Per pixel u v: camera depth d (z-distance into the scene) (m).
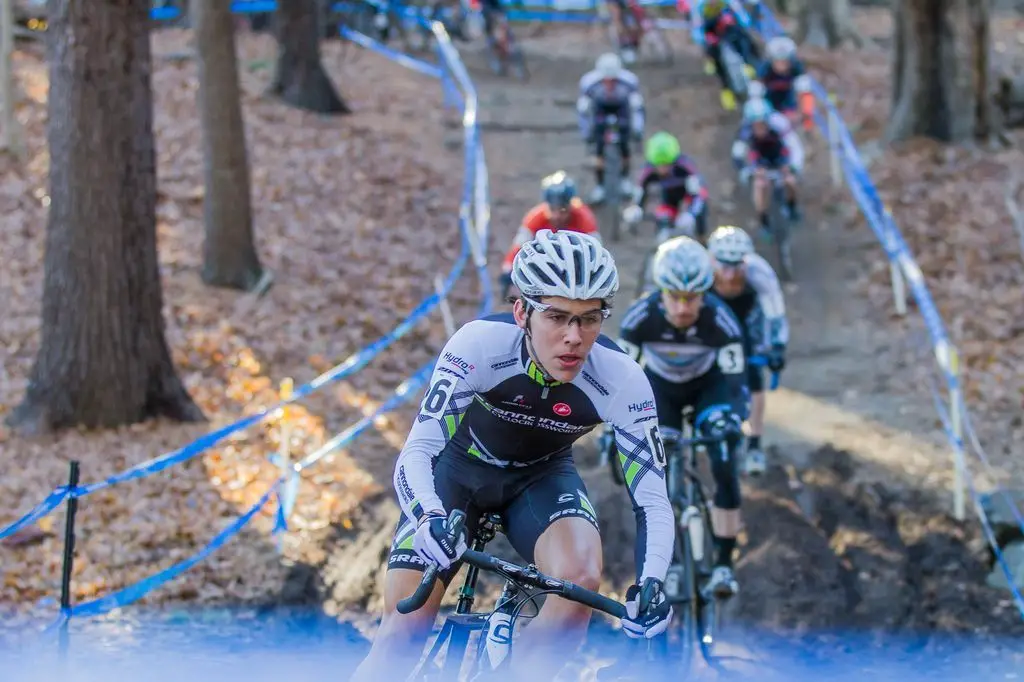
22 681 5.07
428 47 20.12
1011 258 11.64
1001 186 13.38
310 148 14.32
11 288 10.17
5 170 12.27
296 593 6.24
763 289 6.91
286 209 12.62
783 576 6.69
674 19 23.78
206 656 5.50
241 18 20.89
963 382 9.68
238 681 5.23
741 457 8.18
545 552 3.55
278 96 15.80
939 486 7.99
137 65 8.23
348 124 15.41
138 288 8.28
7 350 9.22
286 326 10.22
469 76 18.48
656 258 5.56
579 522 3.58
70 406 8.12
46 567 6.23
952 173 13.89
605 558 6.99
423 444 3.50
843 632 6.29
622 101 12.96
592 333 3.32
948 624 6.48
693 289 5.40
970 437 8.57
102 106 8.06
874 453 8.56
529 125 16.16
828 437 8.88
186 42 17.58
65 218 8.07
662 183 10.48
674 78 18.45
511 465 3.80
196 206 12.37
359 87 17.14
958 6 14.66
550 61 19.72
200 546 6.63
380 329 10.41
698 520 5.72
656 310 5.76
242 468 7.68
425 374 9.63
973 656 6.18
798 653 6.07
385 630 3.48
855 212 13.23
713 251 6.71
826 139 15.52
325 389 9.19
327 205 12.87
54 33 8.06
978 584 6.89
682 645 5.57
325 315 10.54
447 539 3.12
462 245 12.38
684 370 5.89
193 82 15.52
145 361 8.33
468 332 3.60
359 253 11.88
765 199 11.80
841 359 10.41
